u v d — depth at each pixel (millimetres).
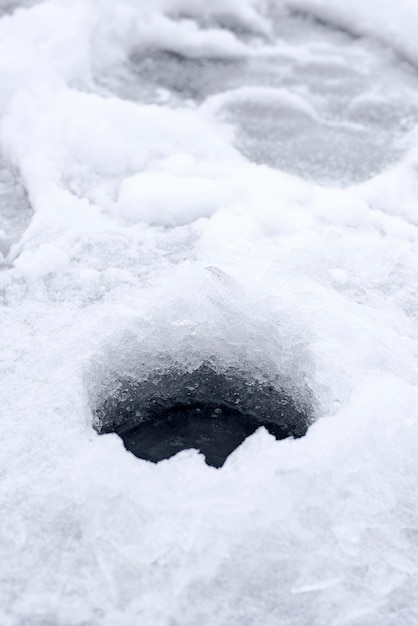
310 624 1929
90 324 2744
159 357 2652
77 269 3061
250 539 2027
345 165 3795
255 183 3500
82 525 2084
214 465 2572
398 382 2367
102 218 3355
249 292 2660
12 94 4004
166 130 3820
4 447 2283
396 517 2146
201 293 2645
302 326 2576
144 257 3135
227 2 5207
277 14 5340
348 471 2133
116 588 1965
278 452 2139
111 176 3615
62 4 4680
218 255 3049
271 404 2695
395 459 2232
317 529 2066
